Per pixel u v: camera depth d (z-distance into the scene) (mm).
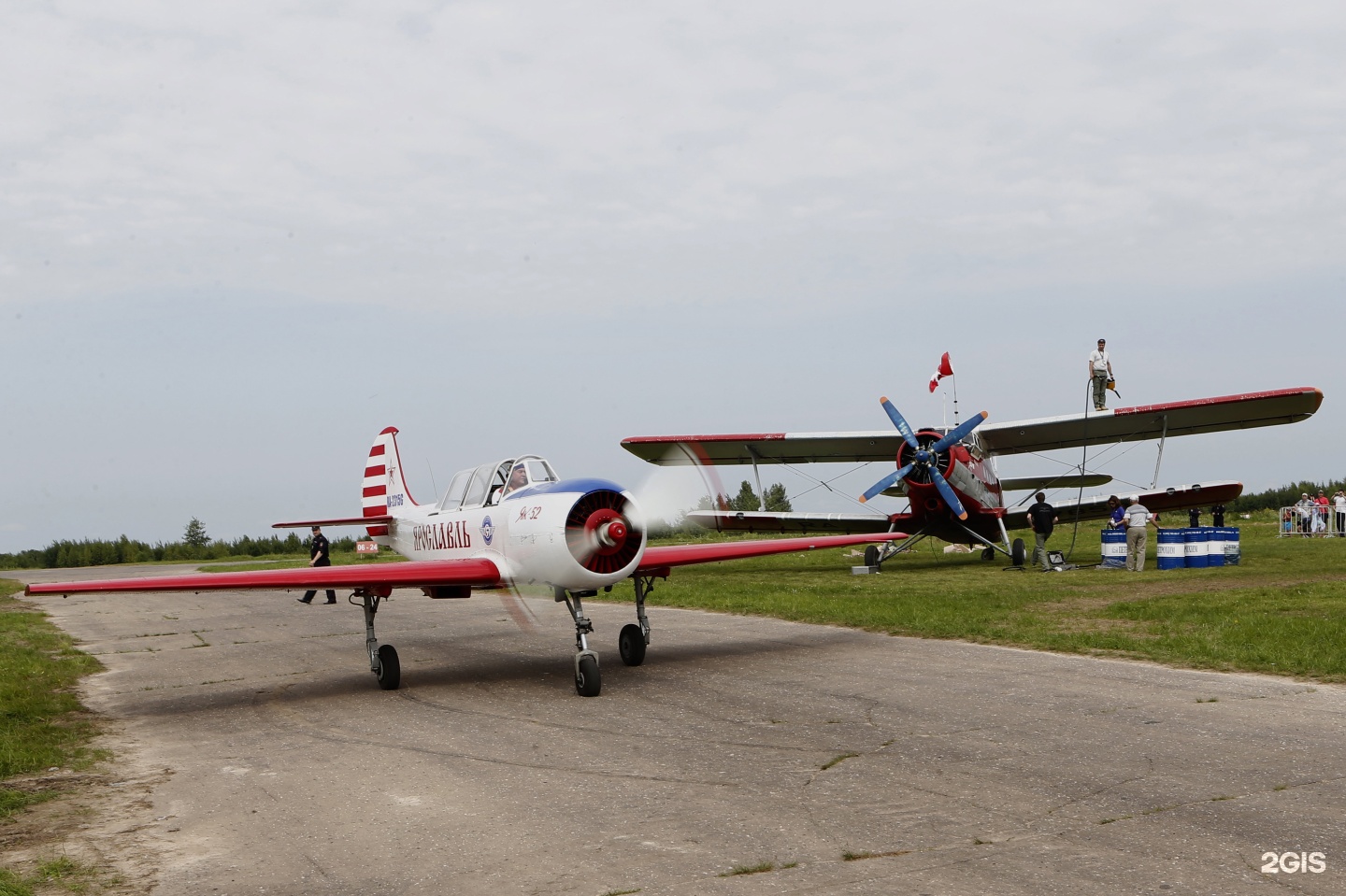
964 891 3682
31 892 4082
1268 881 3678
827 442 21188
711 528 22141
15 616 18531
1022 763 5473
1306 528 27656
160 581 8453
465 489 10594
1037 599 13344
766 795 5105
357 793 5535
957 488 19719
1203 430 20141
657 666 9750
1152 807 4605
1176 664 8398
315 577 8695
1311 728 6035
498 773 5863
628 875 4031
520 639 12492
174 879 4227
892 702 7355
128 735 7477
